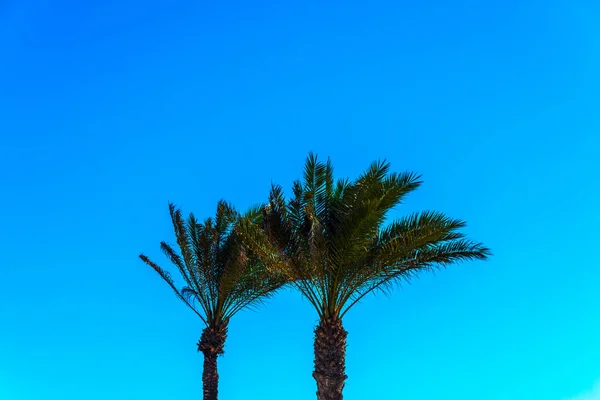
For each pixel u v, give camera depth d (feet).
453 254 60.70
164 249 82.69
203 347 82.33
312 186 64.03
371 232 58.34
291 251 63.05
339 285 64.34
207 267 80.33
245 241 67.15
